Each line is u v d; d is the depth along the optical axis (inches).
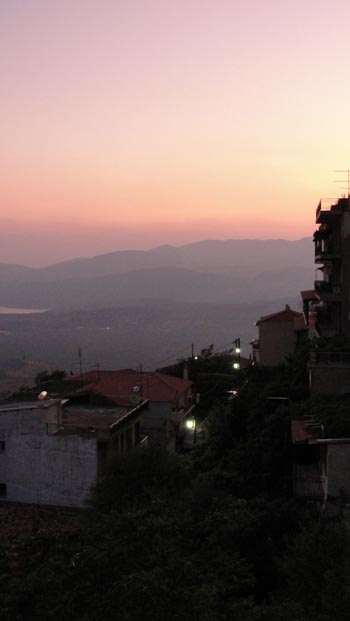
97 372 2052.2
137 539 716.0
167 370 2652.6
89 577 605.6
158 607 543.8
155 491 1029.2
